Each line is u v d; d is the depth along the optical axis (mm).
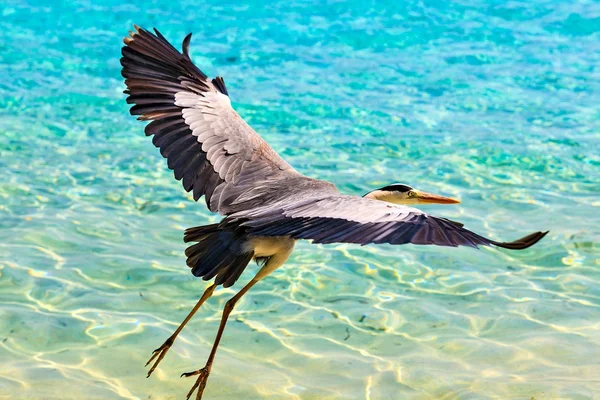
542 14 25344
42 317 10836
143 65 9016
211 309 11328
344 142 16984
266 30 23578
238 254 7699
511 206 14461
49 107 18422
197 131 8672
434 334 10734
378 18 24734
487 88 20141
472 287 11938
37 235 12961
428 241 5941
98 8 24625
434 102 19250
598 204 14531
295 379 9758
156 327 10781
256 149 8688
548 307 11359
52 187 14703
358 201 6949
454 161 16172
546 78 20797
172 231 13375
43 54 21500
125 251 12633
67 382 9539
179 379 9734
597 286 11914
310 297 11672
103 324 10773
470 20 24766
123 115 18234
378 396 9406
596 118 18375
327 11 25094
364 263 12672
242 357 10203
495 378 9742
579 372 9844
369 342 10555
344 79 20516
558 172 15797
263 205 7918
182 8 25000
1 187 14547
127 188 14828
